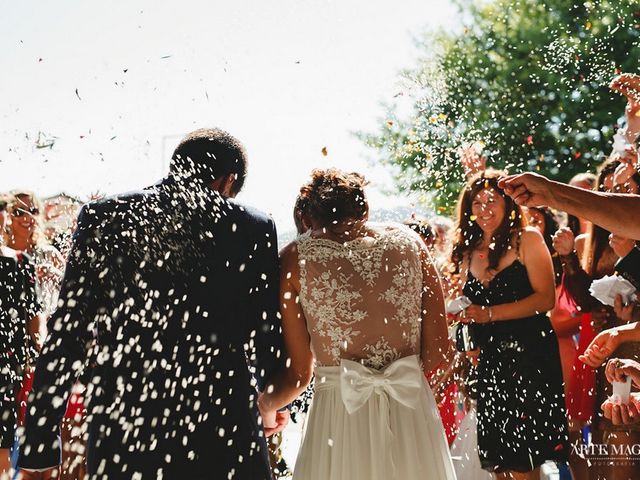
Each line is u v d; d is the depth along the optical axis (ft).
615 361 9.12
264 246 9.27
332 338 9.71
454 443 15.66
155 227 8.72
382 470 9.37
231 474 8.54
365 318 9.68
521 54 44.73
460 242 14.94
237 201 9.36
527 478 14.15
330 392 9.73
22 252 15.65
